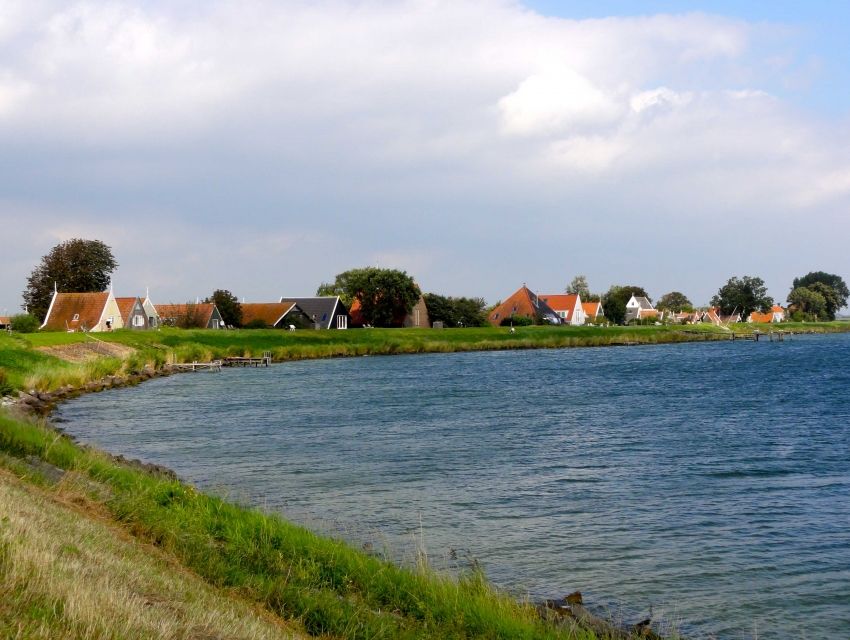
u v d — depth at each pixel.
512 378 67.31
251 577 12.30
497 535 19.50
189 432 36.22
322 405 47.25
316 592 12.24
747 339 149.25
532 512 21.73
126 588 9.17
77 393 53.59
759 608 15.22
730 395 53.69
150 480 17.98
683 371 75.06
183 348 84.19
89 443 32.69
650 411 44.56
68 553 9.62
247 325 120.19
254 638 9.13
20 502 11.73
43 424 28.20
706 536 19.64
